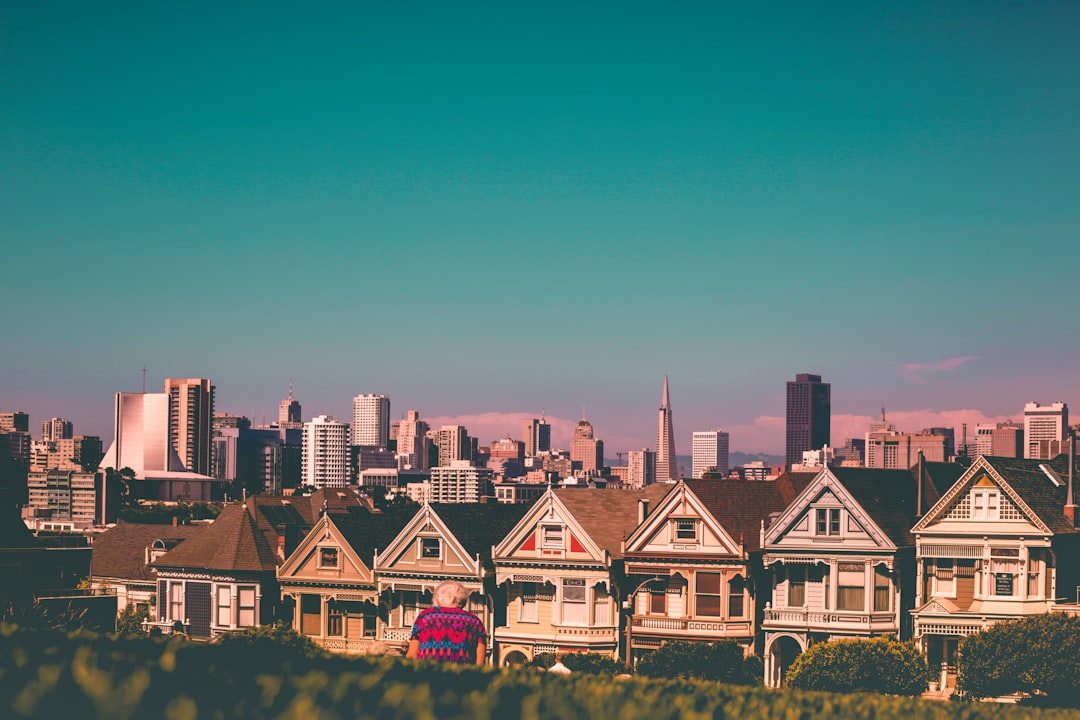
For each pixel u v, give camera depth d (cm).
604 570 8500
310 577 9325
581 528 8569
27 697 1991
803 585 8100
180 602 9869
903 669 7106
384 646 3566
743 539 8219
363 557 9219
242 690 2141
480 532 9062
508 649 8731
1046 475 8144
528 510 9081
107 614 9488
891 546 7788
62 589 9894
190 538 10094
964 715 3136
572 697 2422
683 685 3133
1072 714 3372
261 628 8656
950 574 7812
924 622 7725
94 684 2036
